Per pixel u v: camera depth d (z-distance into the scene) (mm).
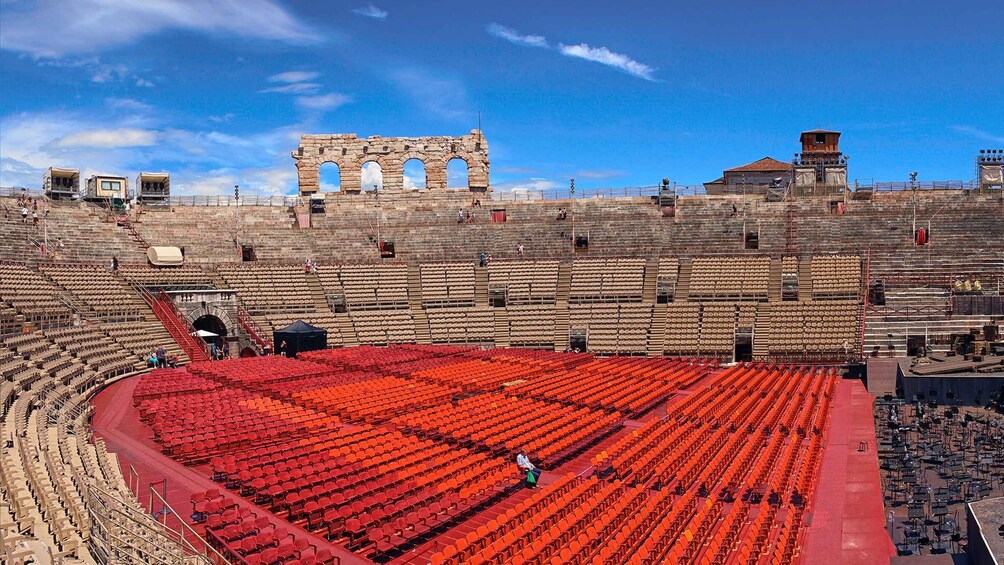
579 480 27656
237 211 81875
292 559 19328
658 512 24219
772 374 55250
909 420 41375
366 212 84562
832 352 61625
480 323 70562
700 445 33438
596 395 43156
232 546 20188
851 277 69312
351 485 25375
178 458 30297
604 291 72062
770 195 83562
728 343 64562
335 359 55281
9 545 15812
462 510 25438
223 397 40281
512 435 33031
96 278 63125
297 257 78125
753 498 26984
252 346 65812
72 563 16109
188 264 71812
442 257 79125
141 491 26125
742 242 76562
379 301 73062
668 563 20000
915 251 72312
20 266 58312
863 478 30000
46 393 37844
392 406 38344
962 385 46031
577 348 67812
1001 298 62906
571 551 20062
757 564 20812
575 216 82625
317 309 71312
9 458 23828
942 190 81188
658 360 61125
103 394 44906
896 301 66312
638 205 83250
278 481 25141
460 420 35469
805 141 101688
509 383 46469
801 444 34812
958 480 29250
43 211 69062
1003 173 81812
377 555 21281
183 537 20109
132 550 18438
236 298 67125
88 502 20625
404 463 27844
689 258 74000
